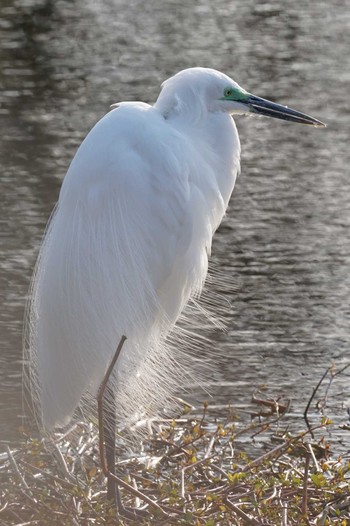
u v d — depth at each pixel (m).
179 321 11.31
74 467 9.09
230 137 9.37
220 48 32.03
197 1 40.00
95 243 8.31
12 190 19.03
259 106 9.46
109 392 8.56
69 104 25.03
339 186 20.39
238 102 9.37
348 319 14.45
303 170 21.36
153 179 8.43
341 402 12.02
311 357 13.20
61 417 8.71
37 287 8.79
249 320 14.21
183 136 8.83
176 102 9.02
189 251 8.88
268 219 18.52
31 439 8.99
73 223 8.41
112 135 8.41
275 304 14.80
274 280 15.76
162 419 9.93
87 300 8.34
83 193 8.38
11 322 13.60
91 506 7.76
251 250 16.98
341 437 11.09
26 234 16.86
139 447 9.77
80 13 35.72
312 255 16.86
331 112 25.45
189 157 8.75
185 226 8.75
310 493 8.43
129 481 8.49
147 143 8.42
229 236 17.62
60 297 8.41
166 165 8.45
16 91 25.91
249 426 10.23
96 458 9.48
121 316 8.38
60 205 8.61
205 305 12.83
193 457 8.77
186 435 9.83
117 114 8.54
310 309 14.72
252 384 12.33
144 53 30.73
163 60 30.00
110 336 8.37
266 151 22.70
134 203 8.35
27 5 35.53
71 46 30.83
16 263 15.65
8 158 20.97
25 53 29.53
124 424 9.79
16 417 11.03
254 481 8.24
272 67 29.75
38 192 18.95
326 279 15.90
